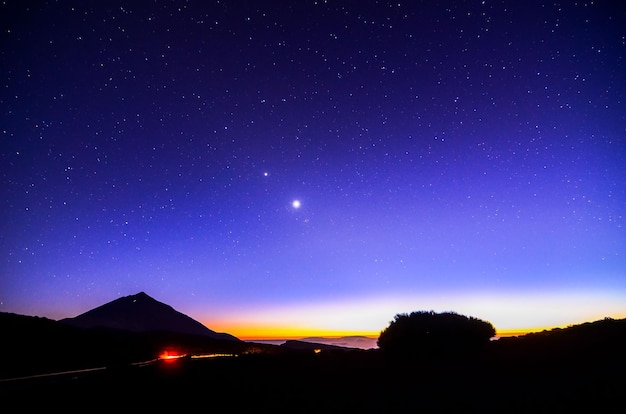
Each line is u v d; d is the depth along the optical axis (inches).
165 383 363.6
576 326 686.5
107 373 408.8
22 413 248.1
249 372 442.3
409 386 339.0
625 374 314.8
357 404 278.8
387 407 267.3
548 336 609.3
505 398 273.3
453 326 592.7
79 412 255.8
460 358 506.9
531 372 368.2
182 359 595.5
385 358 562.9
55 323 898.1
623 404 238.8
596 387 281.6
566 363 399.2
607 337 523.2
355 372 434.6
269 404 283.0
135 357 712.4
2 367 482.3
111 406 273.6
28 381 351.9
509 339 645.9
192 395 314.5
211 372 440.8
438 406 263.9
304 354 663.8
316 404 281.4
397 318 634.2
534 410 241.0
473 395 289.3
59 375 394.3
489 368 408.5
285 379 391.2
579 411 232.7
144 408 270.5
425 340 574.2
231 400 296.7
